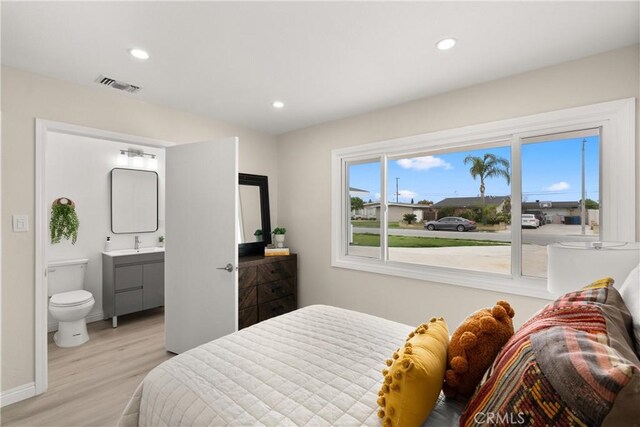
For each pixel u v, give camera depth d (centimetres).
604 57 202
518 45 196
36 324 227
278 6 159
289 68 228
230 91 269
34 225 229
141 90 266
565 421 60
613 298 89
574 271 130
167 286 304
